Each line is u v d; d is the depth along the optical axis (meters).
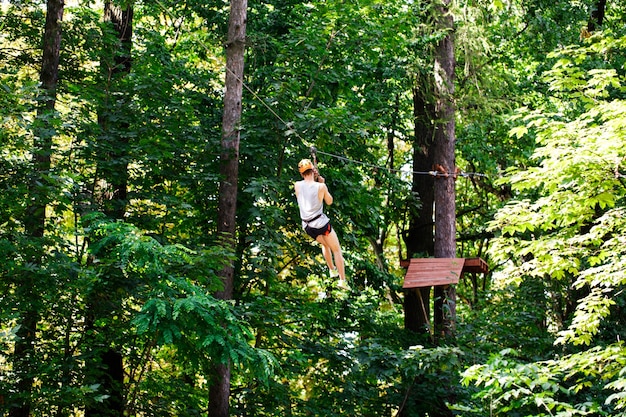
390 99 20.86
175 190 15.62
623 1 23.42
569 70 12.54
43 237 12.20
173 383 15.09
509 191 24.89
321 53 17.05
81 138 14.11
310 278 21.45
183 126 15.50
